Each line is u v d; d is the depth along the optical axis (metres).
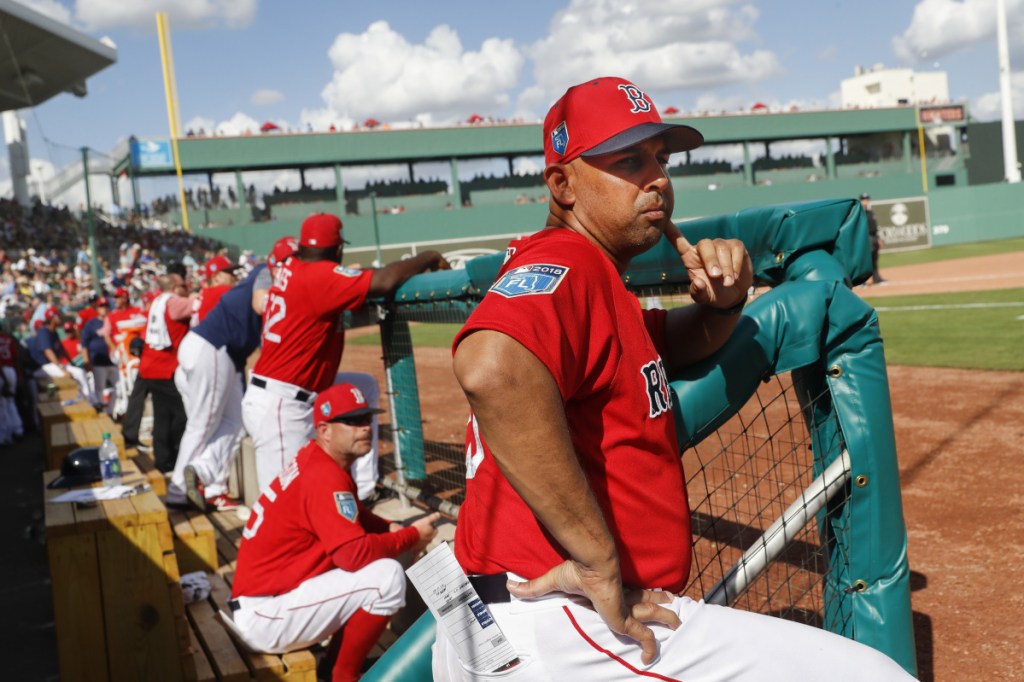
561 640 1.27
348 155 38.81
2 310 17.39
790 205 1.80
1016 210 41.94
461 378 1.16
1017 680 2.56
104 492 3.88
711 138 44.06
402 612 3.72
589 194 1.37
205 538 4.54
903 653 1.84
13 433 11.52
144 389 8.14
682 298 2.31
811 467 2.13
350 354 8.93
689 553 1.42
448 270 3.90
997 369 8.07
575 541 1.18
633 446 1.32
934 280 21.03
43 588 5.30
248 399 4.51
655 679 1.26
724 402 1.66
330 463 3.30
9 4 19.42
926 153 50.38
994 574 3.42
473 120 42.03
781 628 1.29
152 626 3.44
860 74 73.12
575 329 1.21
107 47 24.27
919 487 4.75
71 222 29.23
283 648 3.32
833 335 1.74
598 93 1.35
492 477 1.37
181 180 36.09
